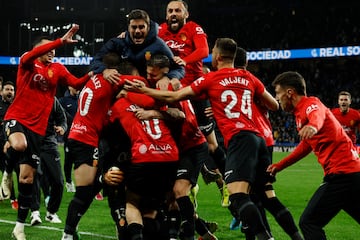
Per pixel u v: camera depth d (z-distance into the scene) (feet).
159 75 21.99
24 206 26.05
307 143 20.80
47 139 32.22
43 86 26.78
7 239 27.04
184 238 21.76
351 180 19.27
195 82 21.24
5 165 38.63
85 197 23.13
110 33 163.84
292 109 20.74
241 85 21.36
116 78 21.62
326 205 19.40
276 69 154.51
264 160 21.44
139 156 20.66
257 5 157.48
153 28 23.70
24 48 163.63
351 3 146.30
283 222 21.98
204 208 38.63
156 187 21.07
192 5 160.45
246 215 19.95
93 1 162.81
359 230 30.50
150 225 21.13
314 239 19.19
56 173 32.01
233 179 20.36
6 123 26.63
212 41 159.84
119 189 21.79
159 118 21.11
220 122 21.27
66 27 164.76
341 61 147.84
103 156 22.39
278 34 151.43
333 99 140.56
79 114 23.20
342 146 19.61
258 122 22.36
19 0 162.09
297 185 54.75
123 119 21.31
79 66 163.43
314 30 147.43
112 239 27.37
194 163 22.43
